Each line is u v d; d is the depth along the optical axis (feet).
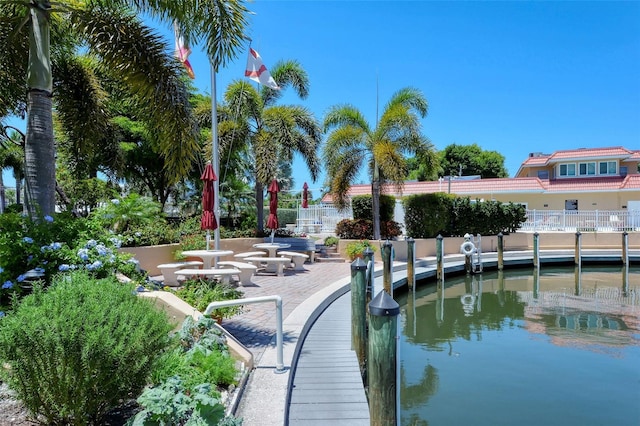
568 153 99.45
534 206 94.58
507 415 15.80
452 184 94.89
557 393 17.69
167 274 28.02
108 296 8.81
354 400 12.07
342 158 50.98
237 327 17.78
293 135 49.39
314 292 27.48
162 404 7.02
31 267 14.55
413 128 50.11
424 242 54.80
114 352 7.48
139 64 22.25
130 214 31.76
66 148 34.37
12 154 73.36
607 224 76.07
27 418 8.40
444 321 31.27
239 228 51.70
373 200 51.19
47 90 18.84
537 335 26.91
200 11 21.15
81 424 7.66
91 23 21.71
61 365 7.35
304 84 55.42
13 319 7.66
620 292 43.14
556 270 58.59
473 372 20.26
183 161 24.27
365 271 16.80
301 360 15.46
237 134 47.52
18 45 22.22
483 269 56.08
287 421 10.73
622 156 92.84
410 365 21.36
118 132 38.04
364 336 16.24
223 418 7.71
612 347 24.07
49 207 18.65
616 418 15.51
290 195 114.01
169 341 9.44
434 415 15.88
